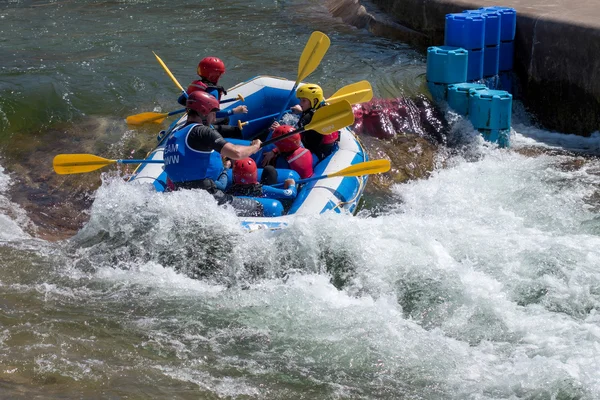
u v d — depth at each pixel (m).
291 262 14.61
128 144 21.20
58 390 11.29
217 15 34.19
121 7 35.25
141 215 15.24
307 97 17.62
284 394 11.51
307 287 14.34
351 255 14.62
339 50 29.14
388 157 21.36
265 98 20.28
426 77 24.42
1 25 31.50
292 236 14.64
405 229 15.55
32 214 17.77
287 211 16.62
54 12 34.03
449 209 18.38
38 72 25.05
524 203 18.77
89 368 11.88
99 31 30.98
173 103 23.70
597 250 15.52
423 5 29.64
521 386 11.74
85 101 23.44
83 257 15.40
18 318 13.22
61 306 13.72
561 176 20.47
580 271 14.71
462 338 13.05
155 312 13.62
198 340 12.84
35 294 14.09
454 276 14.42
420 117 23.25
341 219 15.15
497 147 22.50
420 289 14.14
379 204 19.20
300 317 13.54
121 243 15.34
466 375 12.06
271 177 16.38
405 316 13.62
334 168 17.09
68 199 18.61
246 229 14.70
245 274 14.59
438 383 11.88
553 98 24.64
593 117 23.39
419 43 30.09
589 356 12.35
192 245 14.82
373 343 12.84
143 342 12.70
